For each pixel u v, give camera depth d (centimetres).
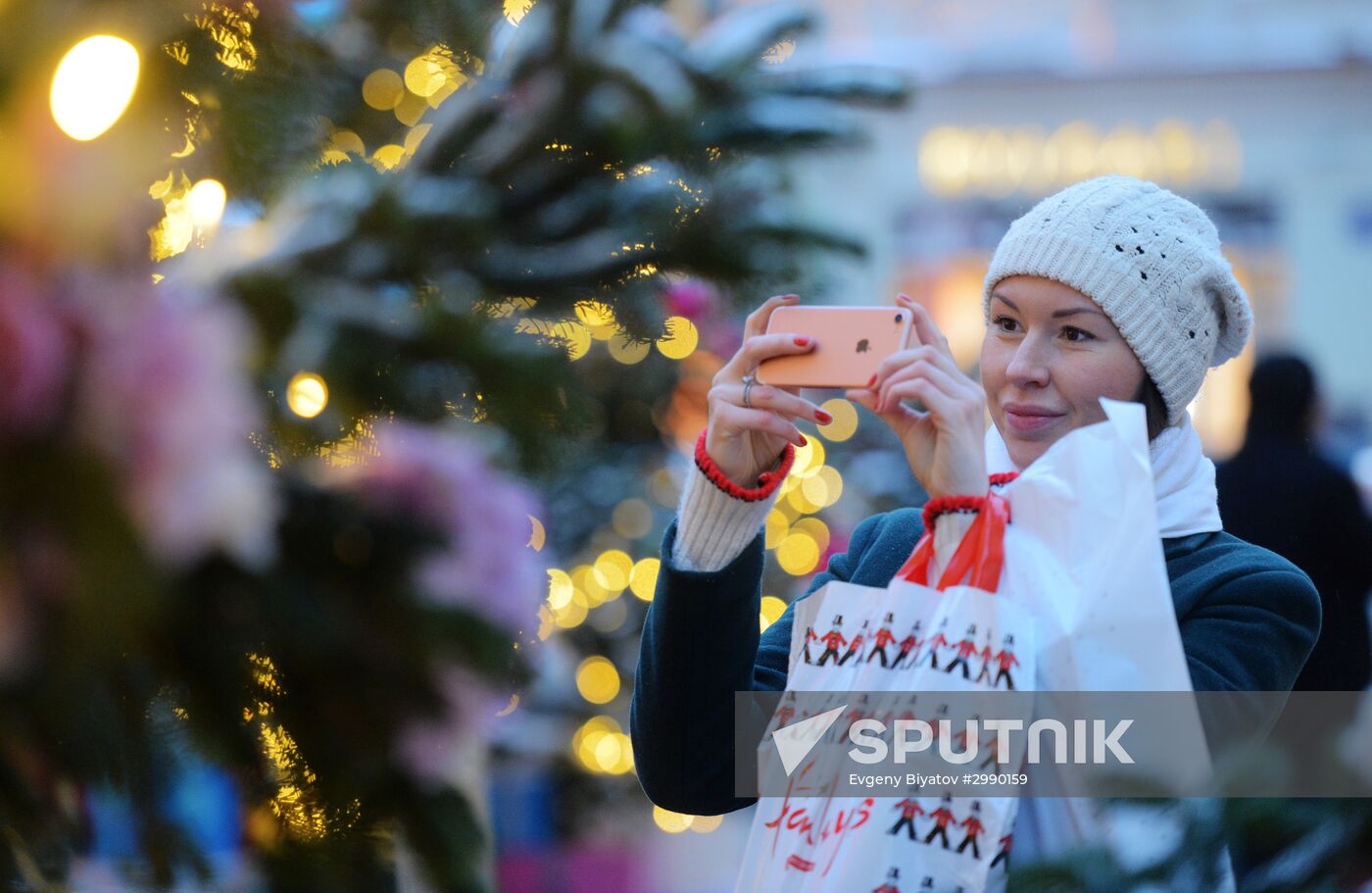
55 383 99
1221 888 125
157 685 125
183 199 154
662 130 252
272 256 181
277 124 149
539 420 176
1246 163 1672
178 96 138
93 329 102
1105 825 135
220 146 148
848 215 1608
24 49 107
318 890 133
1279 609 185
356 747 135
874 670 164
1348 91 1661
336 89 235
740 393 183
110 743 125
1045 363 197
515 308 248
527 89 250
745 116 288
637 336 263
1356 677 396
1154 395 198
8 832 128
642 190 256
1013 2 1683
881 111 333
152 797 132
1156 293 193
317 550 136
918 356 174
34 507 100
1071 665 156
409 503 139
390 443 145
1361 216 1664
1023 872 127
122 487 101
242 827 138
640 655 200
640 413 394
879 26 1678
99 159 105
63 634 105
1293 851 125
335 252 196
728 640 191
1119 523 160
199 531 106
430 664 135
